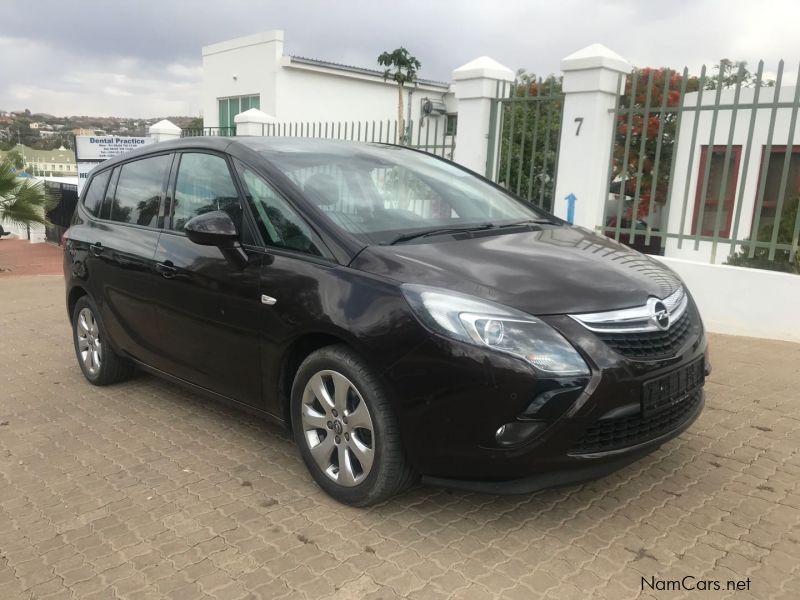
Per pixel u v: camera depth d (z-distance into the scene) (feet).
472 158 26.30
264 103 68.08
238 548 9.61
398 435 9.70
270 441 13.42
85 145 50.85
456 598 8.38
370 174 13.15
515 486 9.14
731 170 30.22
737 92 20.03
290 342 10.78
